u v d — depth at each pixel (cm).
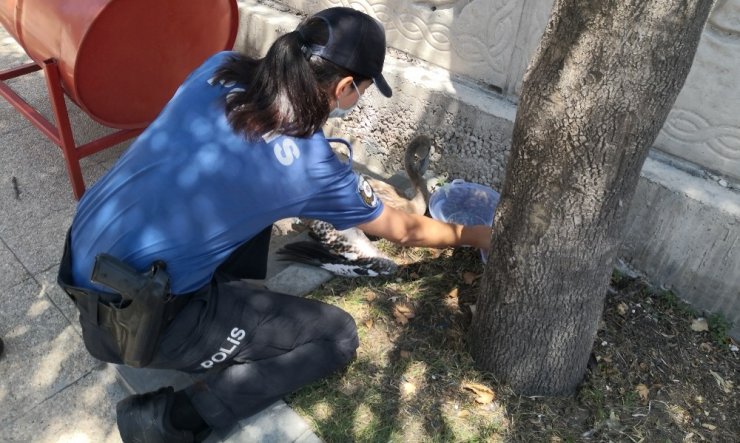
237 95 174
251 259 215
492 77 302
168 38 288
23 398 222
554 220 183
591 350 227
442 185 314
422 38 319
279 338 203
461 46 306
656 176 256
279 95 167
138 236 170
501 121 291
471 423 214
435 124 318
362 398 220
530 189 183
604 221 182
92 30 261
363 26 168
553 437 212
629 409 223
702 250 252
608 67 154
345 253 262
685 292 264
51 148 346
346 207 191
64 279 178
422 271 276
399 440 208
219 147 173
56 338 243
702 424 221
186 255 172
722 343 251
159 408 190
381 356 236
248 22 374
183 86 189
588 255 188
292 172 175
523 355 216
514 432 212
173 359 188
